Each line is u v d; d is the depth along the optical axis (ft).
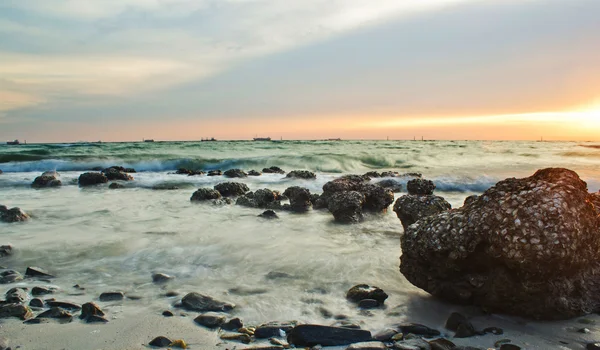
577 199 14.44
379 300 15.96
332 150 128.67
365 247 24.21
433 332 13.33
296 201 37.01
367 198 35.47
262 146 157.89
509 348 12.12
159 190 51.75
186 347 12.29
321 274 19.33
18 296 16.15
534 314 14.19
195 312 15.03
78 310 15.14
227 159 88.58
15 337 12.85
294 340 12.67
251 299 16.33
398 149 136.46
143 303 15.89
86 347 12.30
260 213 35.55
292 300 16.21
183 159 87.45
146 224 30.60
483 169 76.84
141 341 12.70
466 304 15.51
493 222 14.47
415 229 16.87
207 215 34.50
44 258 22.02
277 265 20.68
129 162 85.10
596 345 12.09
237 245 24.49
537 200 14.10
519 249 13.52
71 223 30.94
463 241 14.92
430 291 16.34
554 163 87.10
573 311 14.19
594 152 115.24
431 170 76.54
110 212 35.76
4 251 22.82
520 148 148.05
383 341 12.69
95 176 56.85
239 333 13.23
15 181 59.31
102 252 23.03
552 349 12.08
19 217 31.71
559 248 13.28
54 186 54.95
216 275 19.26
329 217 33.88
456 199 44.57
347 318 14.55
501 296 14.39
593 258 15.01
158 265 20.77
